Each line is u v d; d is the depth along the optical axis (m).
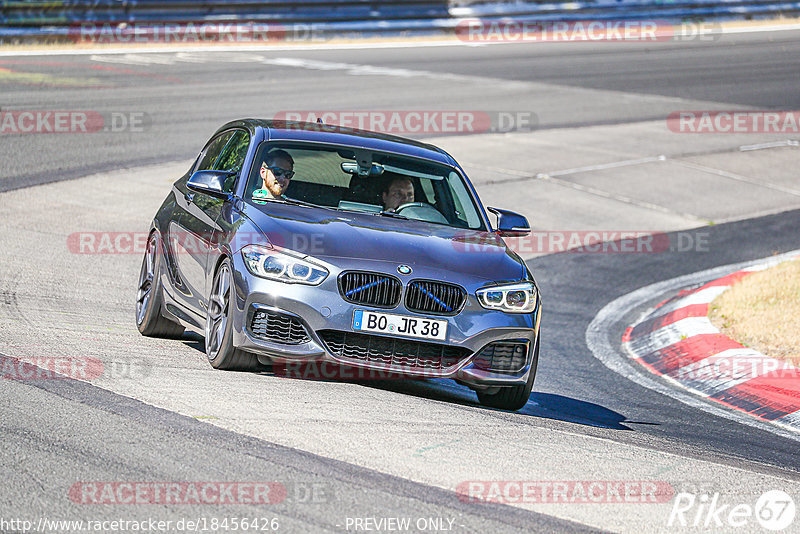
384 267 22.94
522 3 133.75
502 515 15.91
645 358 34.81
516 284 24.08
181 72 90.81
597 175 66.62
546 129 78.81
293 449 18.09
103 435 17.84
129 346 26.16
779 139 81.56
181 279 26.59
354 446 18.66
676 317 37.94
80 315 29.72
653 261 49.88
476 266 24.02
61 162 55.62
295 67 98.81
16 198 47.38
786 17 151.88
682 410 28.00
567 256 49.62
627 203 61.00
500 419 22.67
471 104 85.44
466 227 26.55
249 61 101.38
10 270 34.66
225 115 71.56
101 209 47.25
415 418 21.33
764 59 121.69
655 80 105.12
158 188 52.34
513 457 19.20
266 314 22.62
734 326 35.91
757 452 23.78
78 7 103.88
